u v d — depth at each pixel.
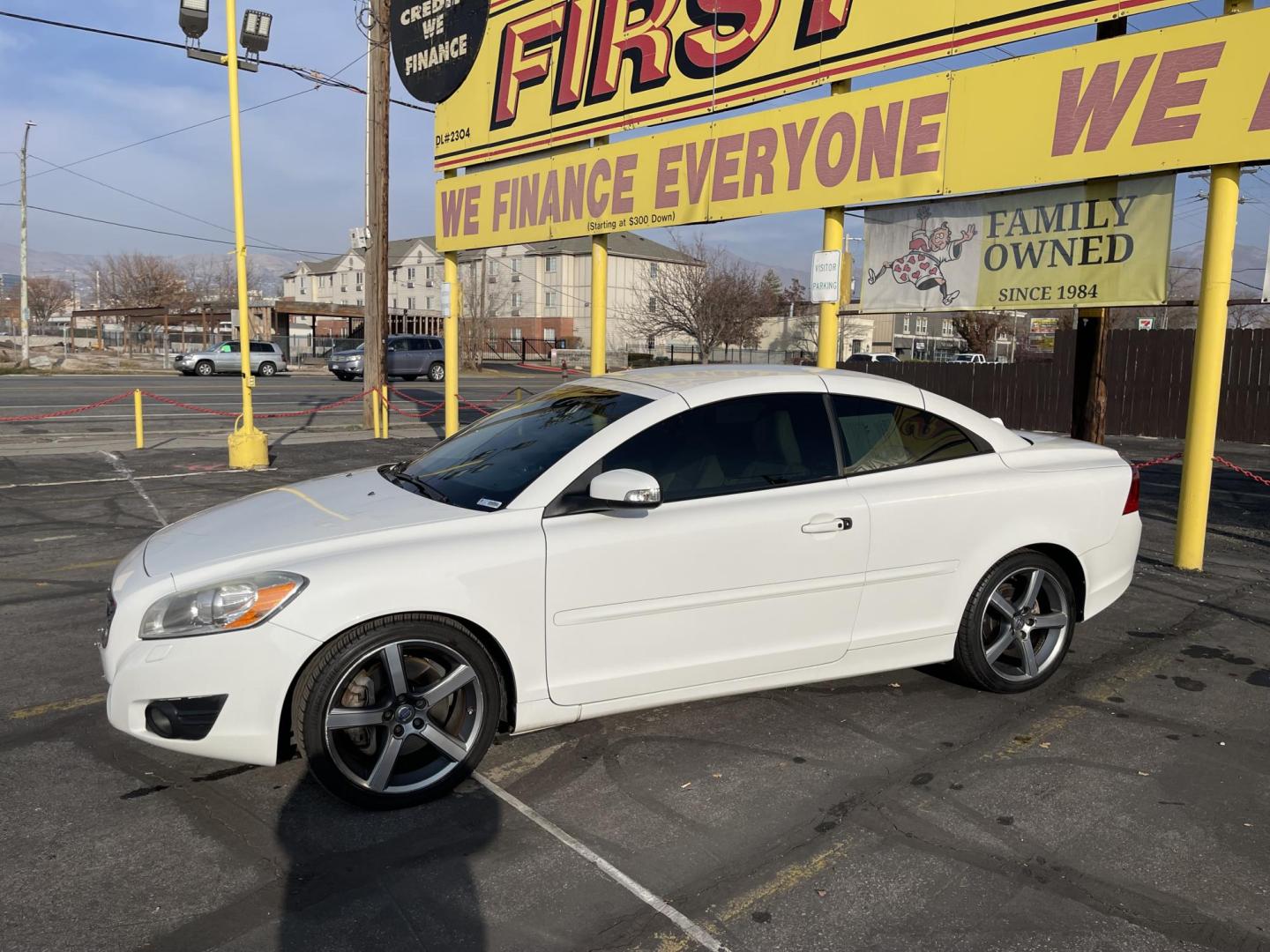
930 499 4.29
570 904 2.91
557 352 63.59
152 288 80.69
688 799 3.58
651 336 64.38
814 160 8.41
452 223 13.19
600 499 3.61
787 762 3.89
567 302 75.06
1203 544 7.11
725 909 2.89
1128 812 3.48
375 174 17.12
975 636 4.47
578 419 4.19
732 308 55.16
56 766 3.85
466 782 3.72
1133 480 4.90
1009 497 4.48
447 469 4.27
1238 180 6.21
